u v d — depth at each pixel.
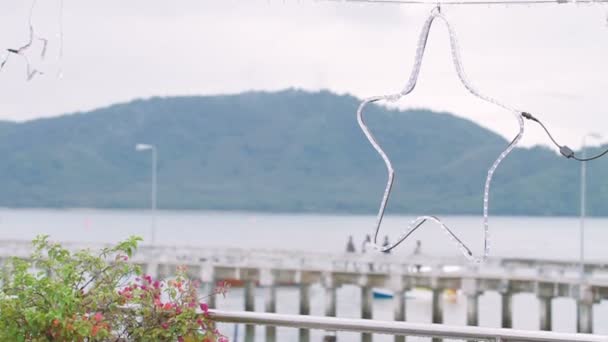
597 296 29.28
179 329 5.50
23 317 5.46
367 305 32.12
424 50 5.63
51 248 5.77
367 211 150.12
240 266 33.50
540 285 30.12
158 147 161.75
